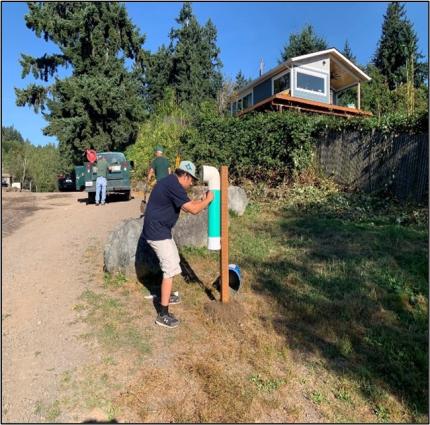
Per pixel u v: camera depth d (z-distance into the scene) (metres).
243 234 8.13
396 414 3.32
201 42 47.09
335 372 3.79
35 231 9.15
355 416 3.30
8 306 5.13
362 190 12.17
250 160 14.97
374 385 3.63
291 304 4.98
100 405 3.29
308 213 10.28
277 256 6.80
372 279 5.76
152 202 4.52
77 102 27.36
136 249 5.81
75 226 9.43
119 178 13.60
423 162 10.47
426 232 8.03
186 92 44.22
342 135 12.84
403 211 9.85
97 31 29.38
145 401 3.34
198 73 45.12
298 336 4.33
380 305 5.01
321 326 4.52
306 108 22.42
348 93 33.50
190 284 5.60
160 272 5.80
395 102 28.09
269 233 8.23
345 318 4.74
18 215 11.23
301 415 3.29
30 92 29.69
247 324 4.57
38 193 18.59
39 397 3.39
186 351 4.02
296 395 3.50
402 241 7.40
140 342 4.16
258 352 4.04
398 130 11.20
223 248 4.83
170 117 23.33
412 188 10.73
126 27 30.80
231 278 5.54
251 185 14.02
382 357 4.02
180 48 44.31
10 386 3.53
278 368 3.83
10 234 8.90
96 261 6.74
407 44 42.31
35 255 7.20
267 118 14.43
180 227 7.01
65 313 4.85
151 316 4.73
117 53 30.69
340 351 4.10
